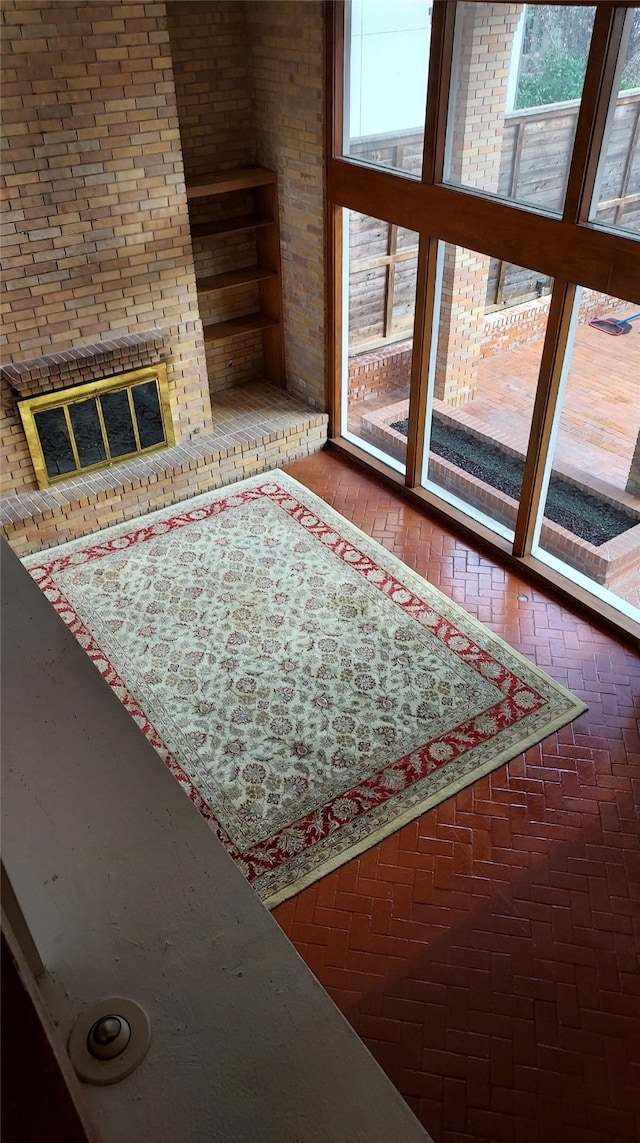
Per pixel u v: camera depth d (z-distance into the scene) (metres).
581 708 5.38
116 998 1.23
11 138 5.75
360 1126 1.10
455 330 6.57
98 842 1.48
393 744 5.14
